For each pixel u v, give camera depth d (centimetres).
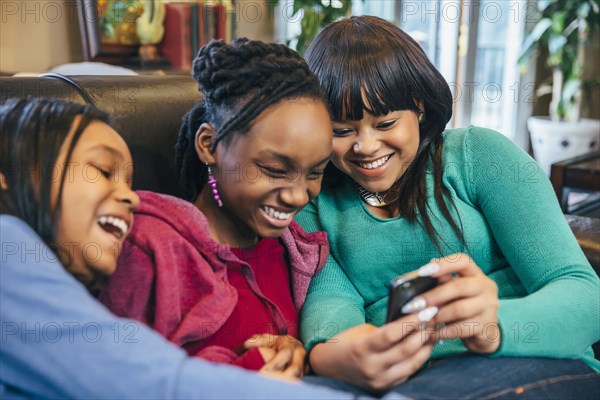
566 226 88
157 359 55
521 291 92
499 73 432
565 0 375
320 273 98
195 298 77
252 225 78
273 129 71
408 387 71
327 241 95
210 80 76
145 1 222
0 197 63
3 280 58
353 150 88
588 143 379
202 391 54
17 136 63
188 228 77
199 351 75
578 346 78
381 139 87
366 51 84
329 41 88
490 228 92
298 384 56
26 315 57
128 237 72
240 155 74
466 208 92
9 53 203
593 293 81
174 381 54
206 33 233
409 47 86
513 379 72
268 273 89
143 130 94
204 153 79
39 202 62
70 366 56
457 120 403
